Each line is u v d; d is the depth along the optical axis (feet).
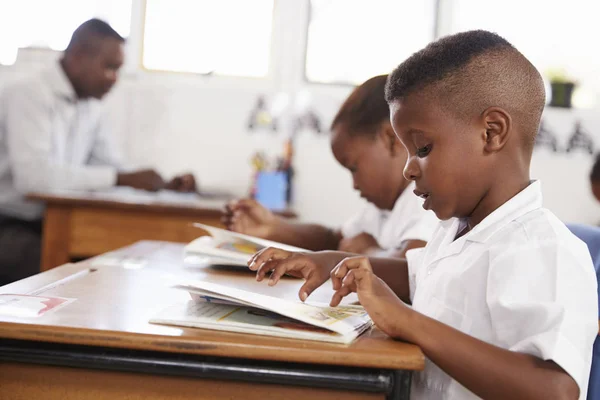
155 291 3.62
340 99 11.88
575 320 2.83
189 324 2.89
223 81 12.05
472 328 3.19
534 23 11.65
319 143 11.89
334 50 12.10
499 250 3.14
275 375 2.70
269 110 11.98
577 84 11.58
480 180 3.27
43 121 10.12
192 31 12.13
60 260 8.21
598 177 9.05
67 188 10.06
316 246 6.61
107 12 12.04
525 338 2.88
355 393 2.75
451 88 3.21
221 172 12.03
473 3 11.80
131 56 11.96
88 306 3.18
